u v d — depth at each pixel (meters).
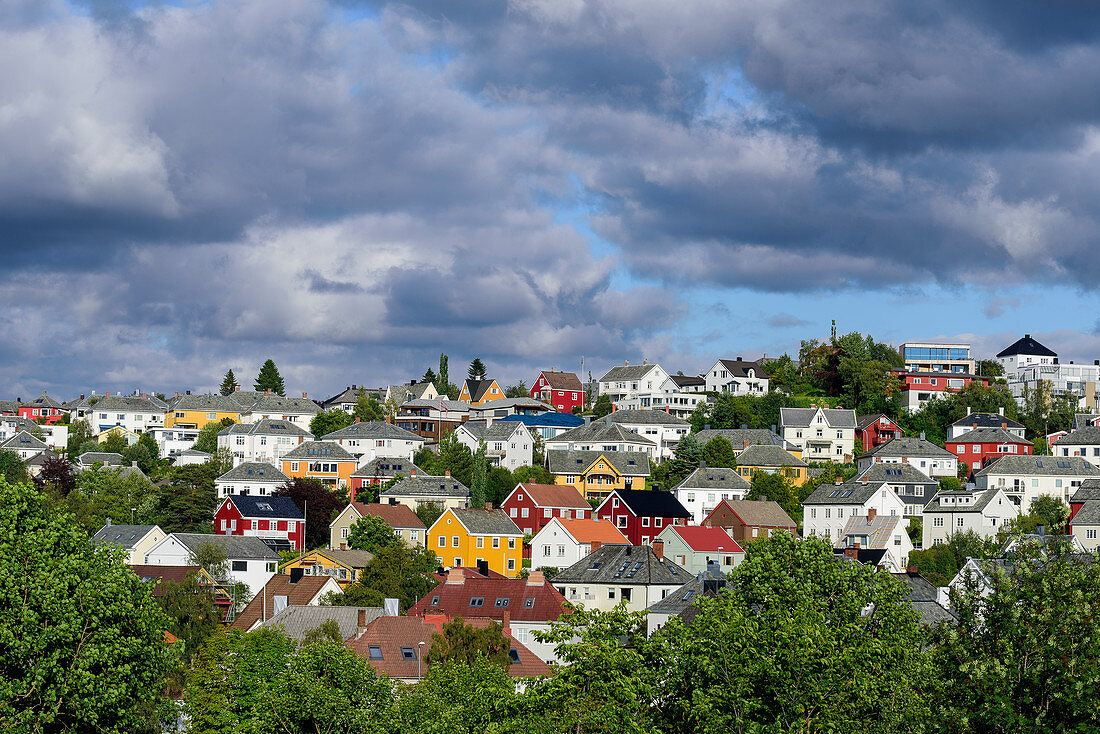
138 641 63.31
